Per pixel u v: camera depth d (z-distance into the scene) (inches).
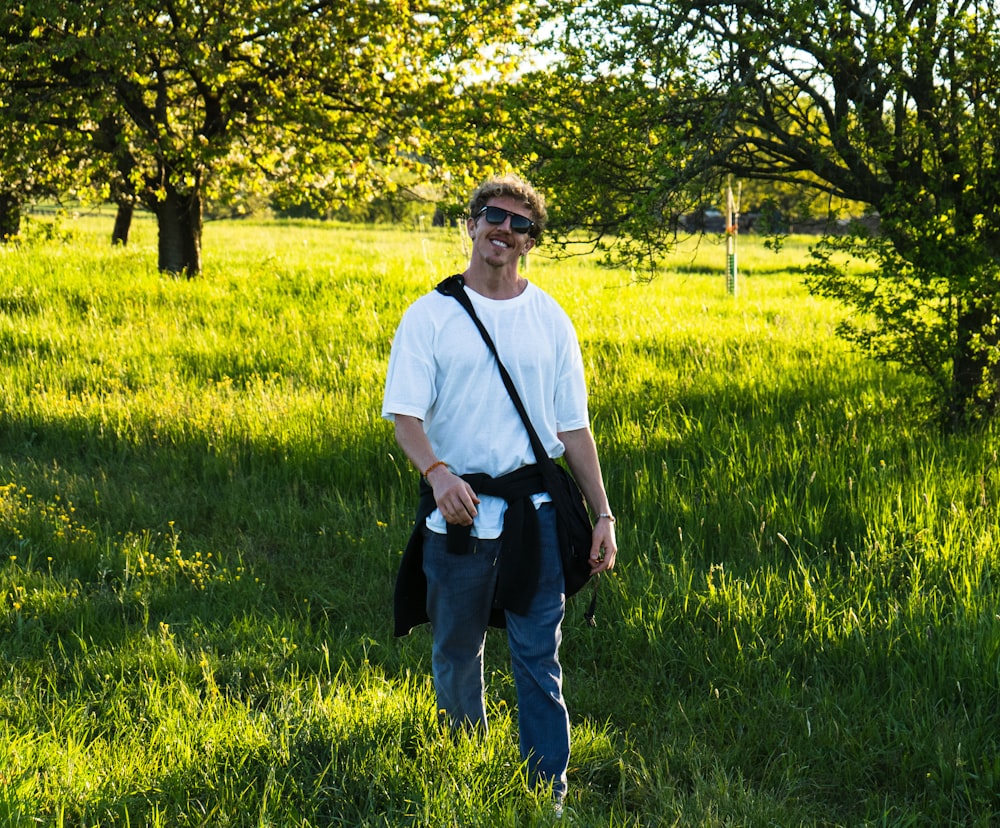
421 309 113.3
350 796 115.1
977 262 245.1
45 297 474.3
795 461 234.1
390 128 600.7
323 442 261.3
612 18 243.4
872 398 304.8
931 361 262.8
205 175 606.2
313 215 2511.1
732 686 149.6
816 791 125.9
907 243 253.0
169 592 181.5
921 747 130.0
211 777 117.1
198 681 149.2
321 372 345.4
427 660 158.7
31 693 139.4
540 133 261.6
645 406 296.5
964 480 217.9
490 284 114.3
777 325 457.7
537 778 115.0
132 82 583.2
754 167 271.3
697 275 892.6
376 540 205.3
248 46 606.5
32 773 114.7
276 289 535.2
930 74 249.1
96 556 196.1
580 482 120.0
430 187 616.1
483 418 112.2
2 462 256.7
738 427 266.8
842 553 195.3
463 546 110.3
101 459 262.2
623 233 245.6
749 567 183.5
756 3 239.0
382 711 133.1
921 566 179.5
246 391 324.8
